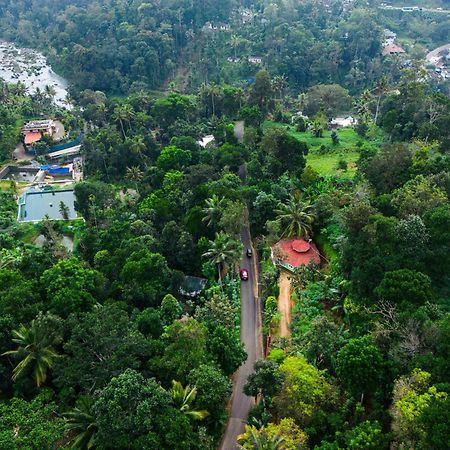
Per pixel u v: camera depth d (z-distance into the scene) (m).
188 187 105.31
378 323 54.72
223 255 79.69
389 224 64.69
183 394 53.47
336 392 51.91
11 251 91.38
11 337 60.16
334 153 126.69
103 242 92.12
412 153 88.88
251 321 74.81
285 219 86.38
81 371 54.75
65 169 146.50
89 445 49.22
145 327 64.50
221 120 154.62
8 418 45.69
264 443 46.25
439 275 64.50
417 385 45.72
